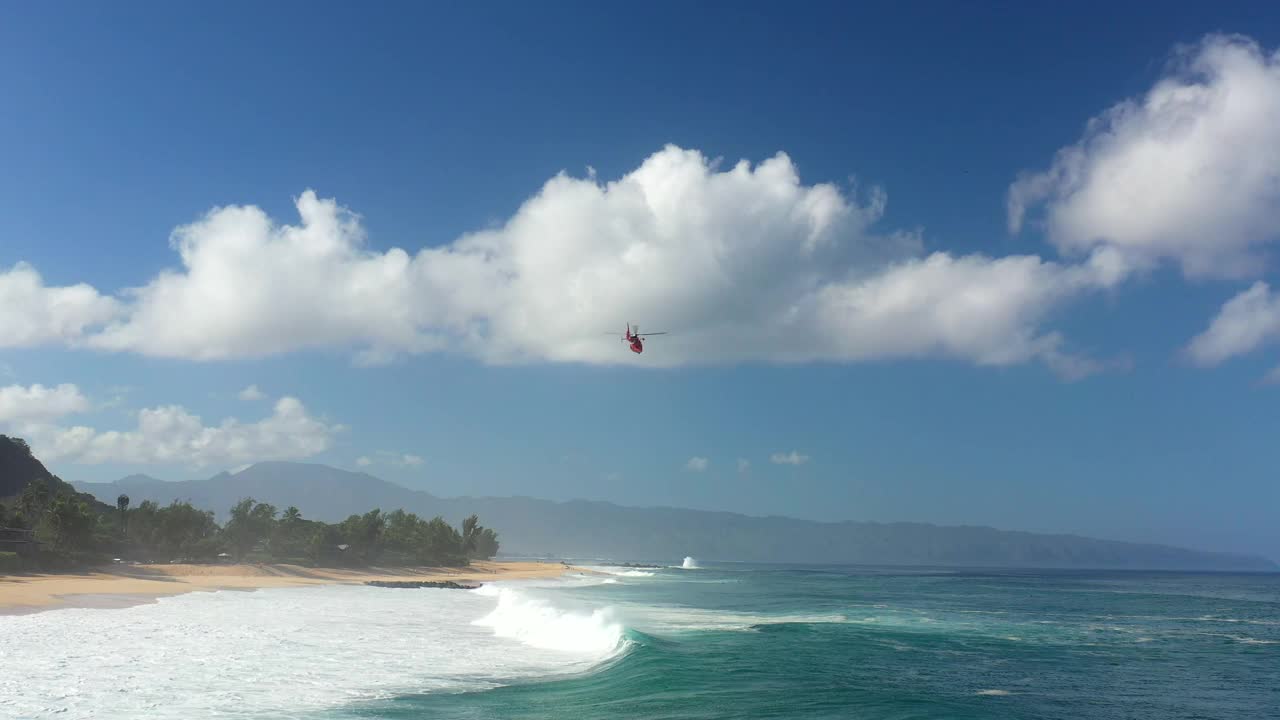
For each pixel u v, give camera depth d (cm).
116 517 14788
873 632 5566
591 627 4731
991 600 10912
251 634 4503
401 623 5453
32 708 2502
